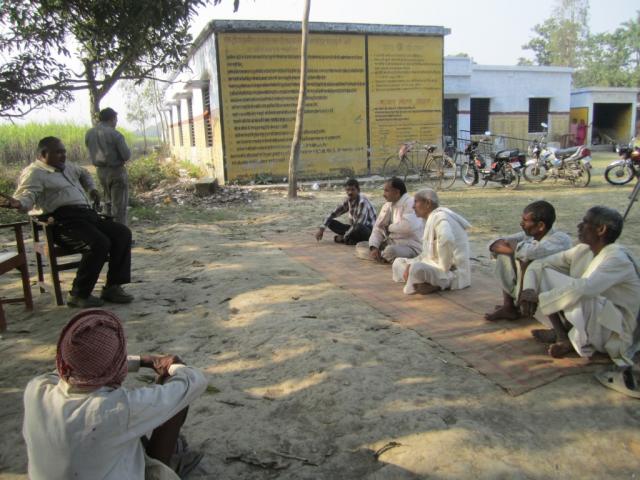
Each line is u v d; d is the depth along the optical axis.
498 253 3.89
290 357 3.57
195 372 1.98
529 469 2.40
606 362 3.34
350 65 14.64
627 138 26.42
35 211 4.68
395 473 2.39
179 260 6.46
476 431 2.67
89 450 1.63
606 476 2.36
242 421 2.86
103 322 1.70
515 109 22.28
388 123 15.38
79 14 8.90
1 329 4.20
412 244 5.74
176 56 10.80
